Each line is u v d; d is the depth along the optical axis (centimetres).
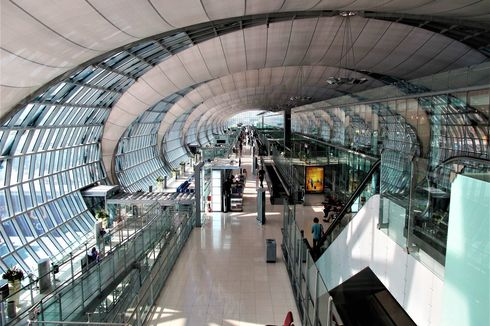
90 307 944
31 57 1084
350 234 877
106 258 1086
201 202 1959
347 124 1761
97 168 2723
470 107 849
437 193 502
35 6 873
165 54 2311
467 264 388
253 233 1789
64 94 1830
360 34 2656
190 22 1400
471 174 389
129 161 3428
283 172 3058
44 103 1662
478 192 372
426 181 534
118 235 1505
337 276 971
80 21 1023
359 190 974
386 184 679
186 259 1457
